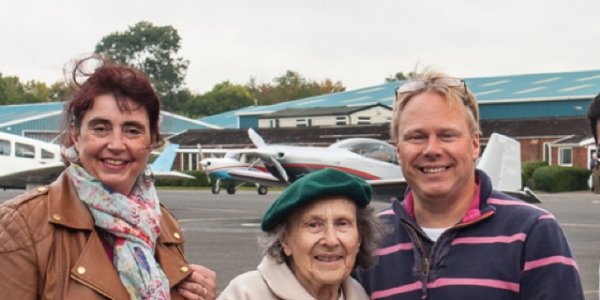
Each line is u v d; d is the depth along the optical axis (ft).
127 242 8.28
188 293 8.84
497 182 49.19
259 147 62.54
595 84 178.09
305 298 8.96
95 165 8.31
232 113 239.50
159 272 8.46
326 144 145.89
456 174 9.26
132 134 8.47
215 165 90.53
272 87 355.56
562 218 61.16
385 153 59.52
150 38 303.27
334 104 201.16
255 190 124.06
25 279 7.86
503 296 8.93
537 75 199.31
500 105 172.04
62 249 8.03
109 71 8.45
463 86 9.42
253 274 9.26
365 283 9.73
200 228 51.03
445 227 9.45
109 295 8.01
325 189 8.73
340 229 8.91
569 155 135.44
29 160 79.92
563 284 8.71
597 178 10.76
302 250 8.89
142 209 8.45
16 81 355.15
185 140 159.33
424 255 9.36
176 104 306.35
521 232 9.00
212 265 32.07
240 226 52.70
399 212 9.66
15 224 7.91
